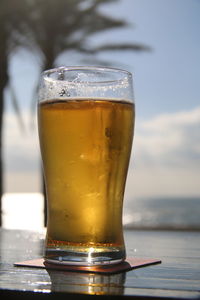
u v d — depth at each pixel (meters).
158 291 0.48
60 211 0.60
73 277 0.54
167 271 0.57
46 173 0.62
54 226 0.60
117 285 0.50
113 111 0.61
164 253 0.71
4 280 0.52
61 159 0.60
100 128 0.60
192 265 0.61
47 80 0.62
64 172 0.60
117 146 0.61
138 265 0.59
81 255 0.59
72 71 0.61
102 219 0.60
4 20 5.05
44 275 0.54
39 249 0.74
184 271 0.57
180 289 0.49
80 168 0.60
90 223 0.59
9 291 0.48
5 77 5.25
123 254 0.61
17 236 0.93
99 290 0.48
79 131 0.60
